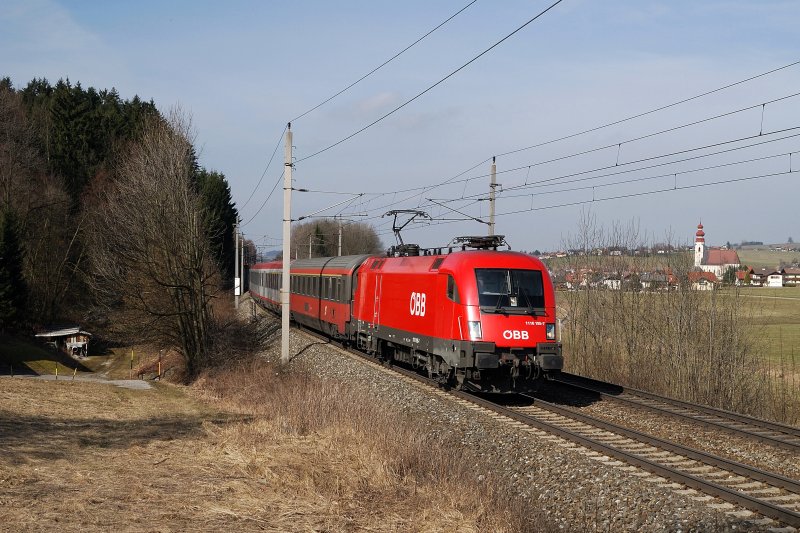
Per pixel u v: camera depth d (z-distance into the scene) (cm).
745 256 16150
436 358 1881
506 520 880
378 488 980
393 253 2398
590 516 920
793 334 3447
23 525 744
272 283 5028
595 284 2770
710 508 880
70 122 6662
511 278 1703
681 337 2248
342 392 1628
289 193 2573
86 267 5416
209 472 1045
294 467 1070
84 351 5009
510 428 1359
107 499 870
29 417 1580
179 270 3216
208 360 3203
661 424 1462
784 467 1136
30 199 5469
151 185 3122
